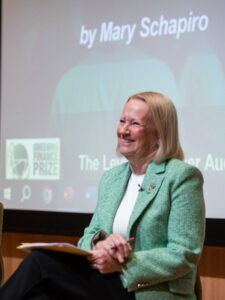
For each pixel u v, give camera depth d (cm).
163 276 239
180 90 380
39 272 224
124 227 258
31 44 438
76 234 412
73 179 419
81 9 420
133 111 261
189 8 379
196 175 252
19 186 439
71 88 422
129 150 261
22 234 443
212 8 371
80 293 228
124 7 403
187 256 242
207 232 366
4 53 447
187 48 379
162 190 251
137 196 259
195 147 374
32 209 434
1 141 448
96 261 236
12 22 445
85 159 415
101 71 411
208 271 379
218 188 366
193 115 375
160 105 260
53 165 427
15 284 220
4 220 441
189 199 247
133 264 238
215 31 370
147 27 394
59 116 426
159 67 388
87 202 413
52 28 430
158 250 243
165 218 249
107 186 278
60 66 427
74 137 420
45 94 432
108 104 407
